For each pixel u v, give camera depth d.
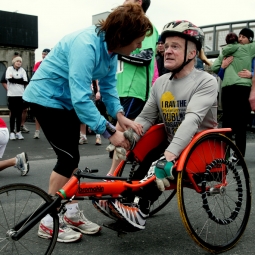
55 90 2.66
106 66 2.63
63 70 2.62
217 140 2.73
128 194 2.58
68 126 2.73
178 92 2.73
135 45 2.51
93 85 7.56
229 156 2.87
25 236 2.75
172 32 2.64
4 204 2.71
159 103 2.87
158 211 3.43
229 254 2.65
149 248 2.72
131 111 4.23
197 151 2.64
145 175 2.87
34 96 2.68
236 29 11.26
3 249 2.56
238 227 3.07
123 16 2.40
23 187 2.27
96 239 2.86
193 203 3.68
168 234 2.97
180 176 2.46
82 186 2.38
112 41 2.46
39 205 2.46
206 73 2.73
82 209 3.56
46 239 2.75
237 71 5.65
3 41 22.64
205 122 2.78
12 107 8.27
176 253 2.64
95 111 2.48
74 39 2.53
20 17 23.23
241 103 5.66
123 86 4.17
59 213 2.62
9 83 8.25
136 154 2.84
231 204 3.44
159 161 2.49
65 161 2.76
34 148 7.22
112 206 2.47
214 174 2.77
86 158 6.23
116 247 2.73
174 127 2.83
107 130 2.53
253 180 4.66
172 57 2.67
